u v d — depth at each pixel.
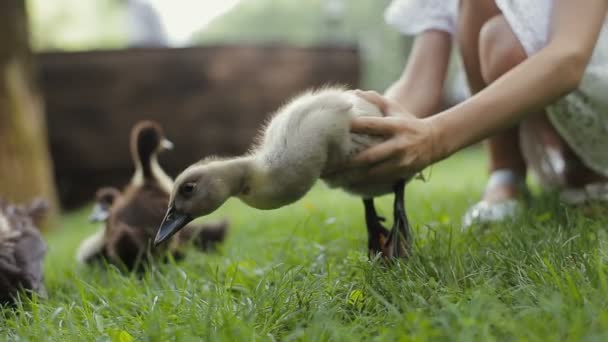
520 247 1.46
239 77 4.79
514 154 1.97
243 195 1.38
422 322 1.17
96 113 4.69
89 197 4.73
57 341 1.34
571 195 1.85
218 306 1.36
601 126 1.68
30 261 1.64
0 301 1.57
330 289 1.41
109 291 1.60
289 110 1.38
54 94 4.66
